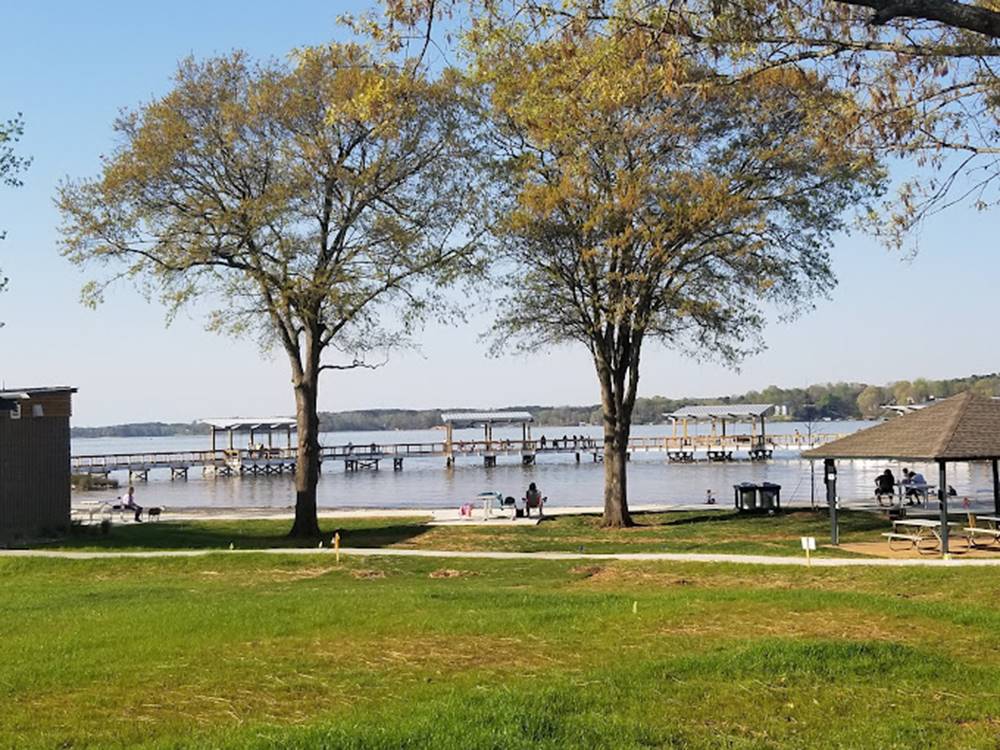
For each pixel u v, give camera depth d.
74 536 30.62
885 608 13.69
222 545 28.84
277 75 29.06
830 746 7.82
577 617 13.22
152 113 29.05
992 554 22.36
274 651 11.16
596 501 54.72
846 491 55.69
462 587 18.98
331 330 31.91
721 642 11.35
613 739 7.84
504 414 102.81
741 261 29.39
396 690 9.39
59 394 31.61
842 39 9.27
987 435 22.98
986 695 9.19
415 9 9.05
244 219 29.22
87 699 9.12
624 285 29.84
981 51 8.61
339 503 56.78
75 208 29.14
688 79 9.50
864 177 27.44
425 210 30.78
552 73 9.88
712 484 66.44
